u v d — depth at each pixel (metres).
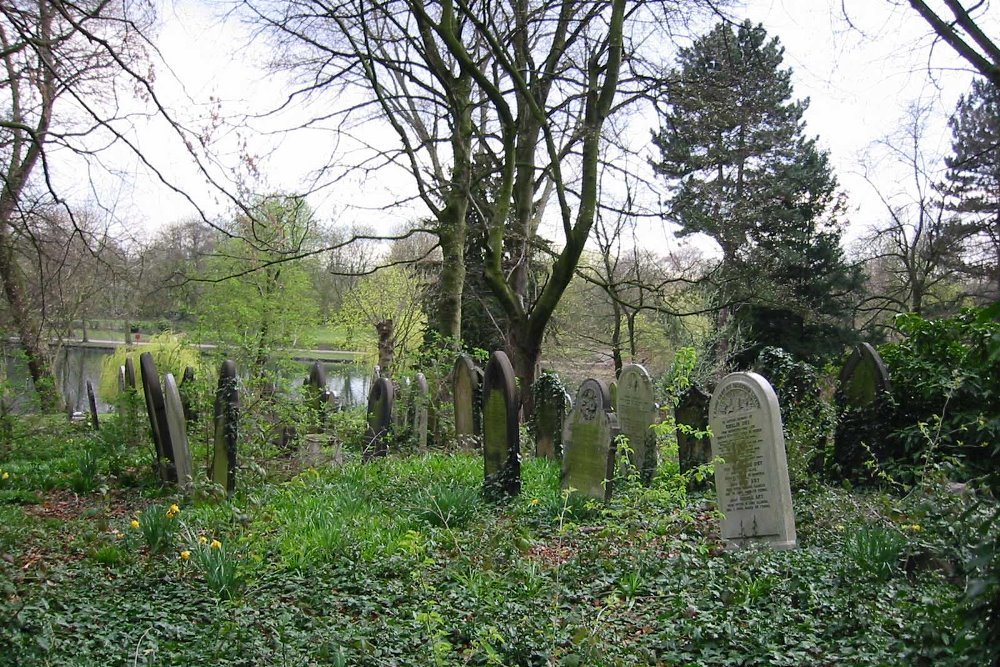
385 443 15.54
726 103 18.03
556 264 18.42
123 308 26.92
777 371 12.67
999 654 3.54
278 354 23.12
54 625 6.00
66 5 9.88
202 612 6.66
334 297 32.25
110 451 14.54
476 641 5.78
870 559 7.04
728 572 7.29
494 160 20.06
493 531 8.95
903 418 11.54
